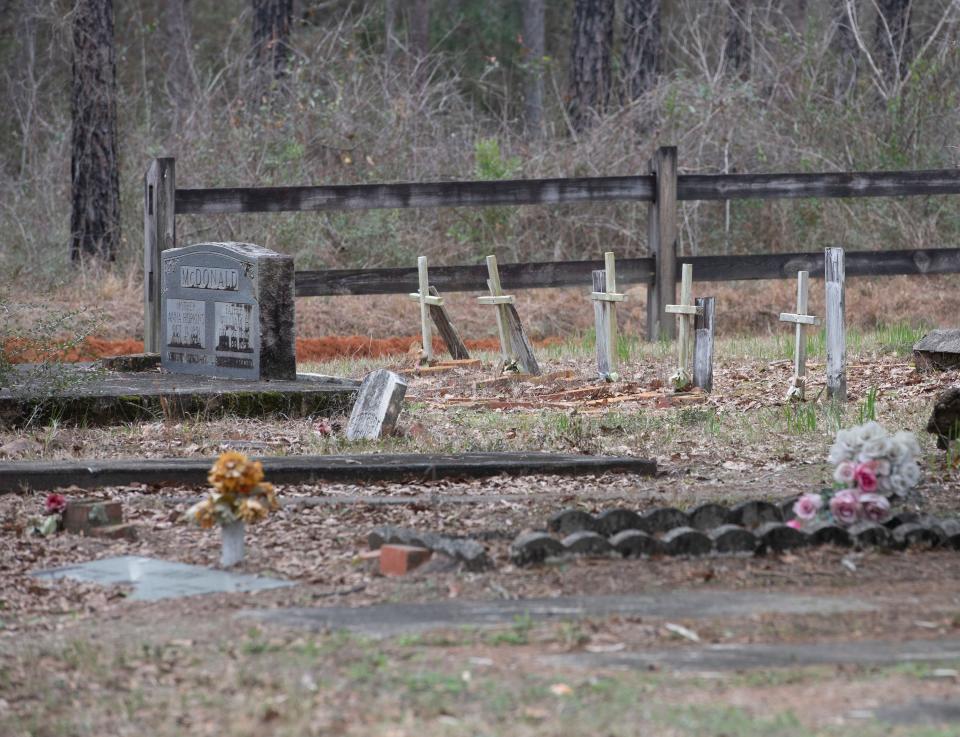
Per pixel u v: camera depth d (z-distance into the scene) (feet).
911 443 27.50
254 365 50.98
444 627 20.58
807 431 43.14
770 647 19.21
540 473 36.04
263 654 19.34
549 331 79.41
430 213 88.48
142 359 56.13
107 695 17.94
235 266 51.34
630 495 32.78
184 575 25.27
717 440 41.96
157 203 61.77
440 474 35.40
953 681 17.30
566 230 88.58
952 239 87.45
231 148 86.33
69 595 24.03
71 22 86.63
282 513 30.32
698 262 70.44
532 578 24.02
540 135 97.35
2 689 18.43
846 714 16.02
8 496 32.83
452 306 80.59
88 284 80.23
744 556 25.91
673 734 15.49
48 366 45.83
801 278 49.21
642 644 19.43
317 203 65.92
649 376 56.95
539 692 17.11
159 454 39.45
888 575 24.35
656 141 89.76
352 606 22.30
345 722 16.25
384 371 43.57
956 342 52.60
